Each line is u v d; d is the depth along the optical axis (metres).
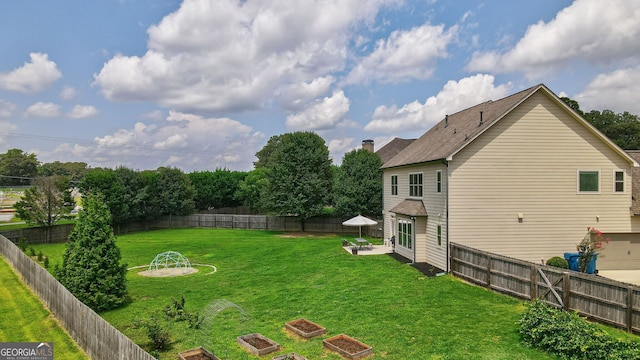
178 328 13.21
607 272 19.72
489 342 10.97
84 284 15.46
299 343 11.55
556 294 13.03
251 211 58.25
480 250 17.73
